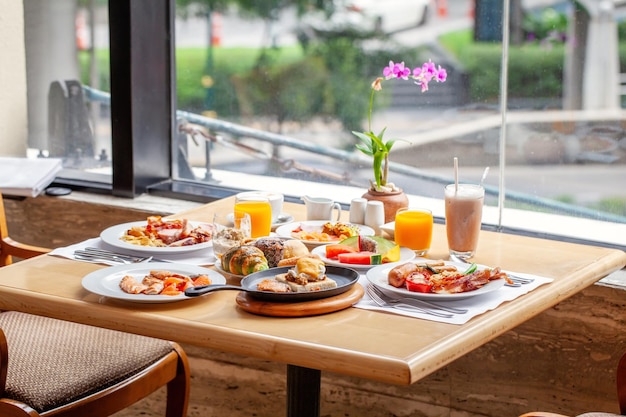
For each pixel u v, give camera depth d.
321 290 1.69
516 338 2.40
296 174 2.95
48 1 3.14
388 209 2.29
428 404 2.54
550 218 2.60
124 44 2.89
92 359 2.11
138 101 2.95
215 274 1.84
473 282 1.76
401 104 2.76
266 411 2.75
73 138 3.20
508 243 2.20
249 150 3.00
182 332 1.61
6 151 3.25
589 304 2.30
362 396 2.61
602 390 2.32
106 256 2.01
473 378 2.47
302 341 1.52
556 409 2.39
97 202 2.93
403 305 1.71
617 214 2.50
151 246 2.06
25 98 3.23
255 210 2.14
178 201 2.96
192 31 2.99
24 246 2.45
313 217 2.34
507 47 2.57
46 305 1.74
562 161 2.55
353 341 1.53
